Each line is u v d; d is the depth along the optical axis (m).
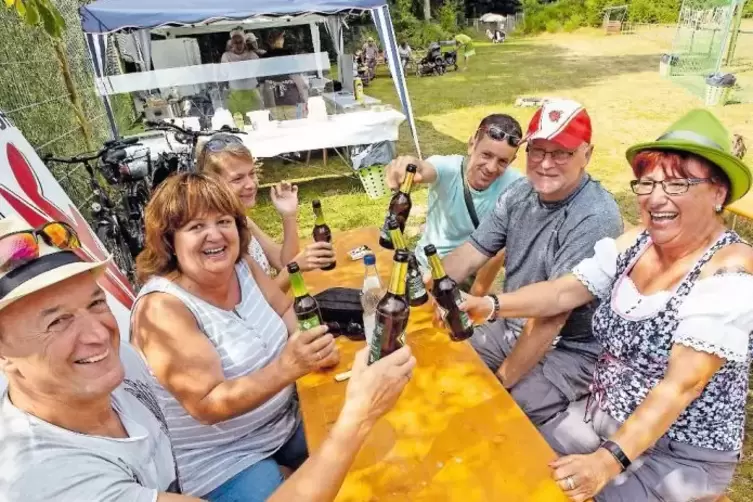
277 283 2.60
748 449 2.74
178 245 1.84
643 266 1.85
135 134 6.63
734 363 1.63
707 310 1.54
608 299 1.92
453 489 1.46
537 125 2.18
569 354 2.35
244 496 1.86
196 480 1.89
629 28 26.97
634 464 1.79
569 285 2.09
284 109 7.21
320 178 7.33
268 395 1.70
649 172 1.65
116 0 6.53
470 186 3.04
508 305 2.09
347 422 1.31
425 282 2.58
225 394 1.70
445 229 3.20
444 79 16.48
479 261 2.65
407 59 18.62
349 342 2.22
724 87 10.77
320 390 1.93
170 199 1.80
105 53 6.10
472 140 3.01
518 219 2.46
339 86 8.57
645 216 1.71
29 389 1.11
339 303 2.29
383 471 1.54
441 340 2.16
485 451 1.58
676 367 1.57
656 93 12.36
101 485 1.07
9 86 4.42
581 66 17.34
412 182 2.79
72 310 1.11
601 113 10.63
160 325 1.76
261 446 1.99
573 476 1.46
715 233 1.68
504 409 1.76
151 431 1.42
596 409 1.98
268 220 6.12
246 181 2.92
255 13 6.13
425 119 11.05
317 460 1.27
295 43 8.73
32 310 1.07
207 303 1.89
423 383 1.90
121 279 3.46
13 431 1.08
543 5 30.27
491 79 15.89
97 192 4.22
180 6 6.20
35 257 1.06
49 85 5.24
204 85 6.88
